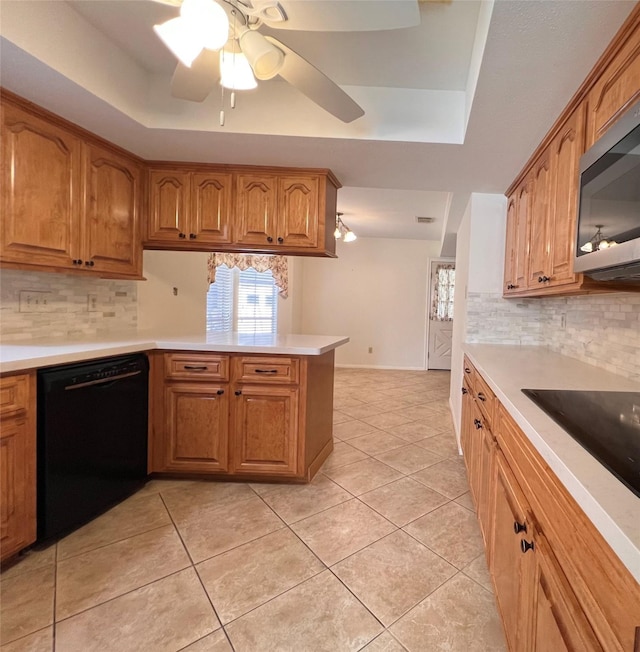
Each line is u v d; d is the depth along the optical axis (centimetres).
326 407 285
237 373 240
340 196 393
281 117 207
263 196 256
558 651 75
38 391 171
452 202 321
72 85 167
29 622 136
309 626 137
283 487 242
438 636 134
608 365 181
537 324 287
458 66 183
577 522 71
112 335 265
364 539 189
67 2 157
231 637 132
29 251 189
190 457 244
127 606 144
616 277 122
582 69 137
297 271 658
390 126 205
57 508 179
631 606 52
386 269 679
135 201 250
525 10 112
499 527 135
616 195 109
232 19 129
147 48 186
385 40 166
